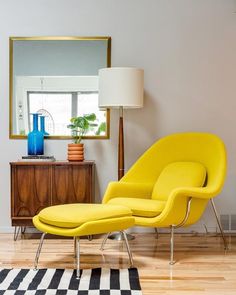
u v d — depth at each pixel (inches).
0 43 160.2
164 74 160.2
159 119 160.6
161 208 117.0
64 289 96.4
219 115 160.6
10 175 152.8
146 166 140.9
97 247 135.6
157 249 134.3
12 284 99.3
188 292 95.6
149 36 159.6
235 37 159.6
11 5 159.6
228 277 106.3
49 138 160.9
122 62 159.9
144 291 96.1
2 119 161.2
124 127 160.9
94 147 161.3
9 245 138.3
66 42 159.9
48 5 159.6
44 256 124.1
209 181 127.8
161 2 159.6
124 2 159.5
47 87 161.0
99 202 161.6
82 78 160.6
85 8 159.6
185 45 159.8
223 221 161.3
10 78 160.2
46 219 108.7
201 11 159.6
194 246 138.6
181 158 139.4
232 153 160.2
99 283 100.5
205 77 160.1
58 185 146.5
